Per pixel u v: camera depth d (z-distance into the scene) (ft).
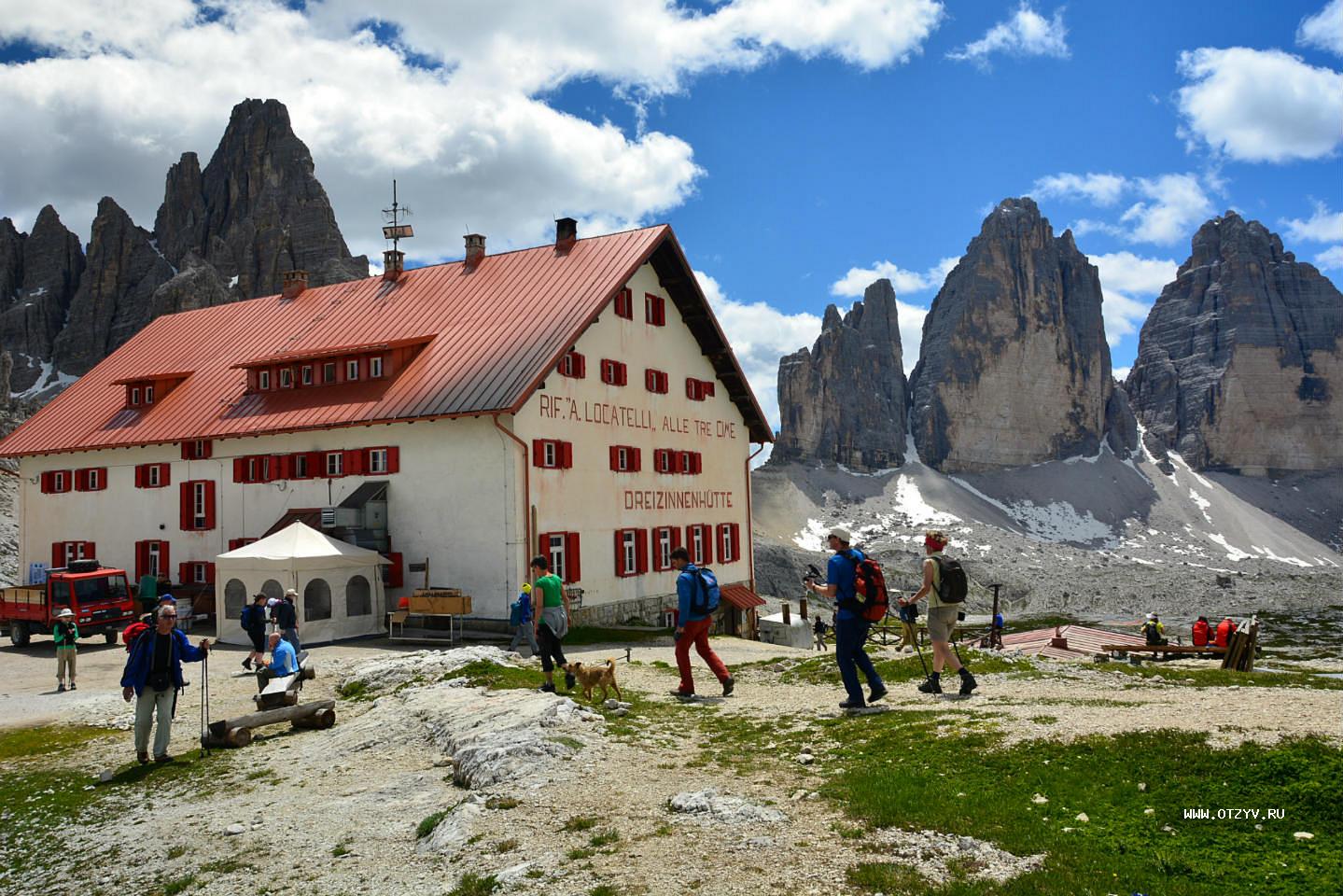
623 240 143.84
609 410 136.15
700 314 157.69
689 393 158.81
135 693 53.52
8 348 588.91
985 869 26.13
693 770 38.75
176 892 32.37
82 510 152.87
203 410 144.87
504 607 114.93
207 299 517.55
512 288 142.72
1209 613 394.93
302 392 138.00
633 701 57.41
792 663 79.92
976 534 644.69
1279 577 497.46
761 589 399.65
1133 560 635.25
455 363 126.82
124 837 39.96
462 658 74.33
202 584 138.21
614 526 135.13
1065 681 59.16
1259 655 124.06
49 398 551.18
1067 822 28.99
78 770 53.52
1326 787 28.17
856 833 29.48
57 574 114.52
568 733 45.11
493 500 116.57
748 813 31.65
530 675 69.72
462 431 119.34
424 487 121.80
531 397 119.34
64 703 76.54
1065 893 23.85
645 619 140.56
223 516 137.59
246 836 37.65
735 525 171.01
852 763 37.42
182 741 59.16
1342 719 34.35
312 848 35.14
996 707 44.75
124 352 179.52
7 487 249.75
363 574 117.80
